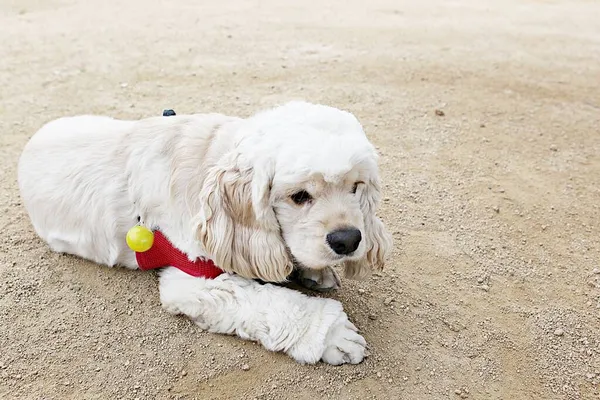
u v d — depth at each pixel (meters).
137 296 0.82
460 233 0.93
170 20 1.89
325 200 0.70
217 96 1.29
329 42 1.69
